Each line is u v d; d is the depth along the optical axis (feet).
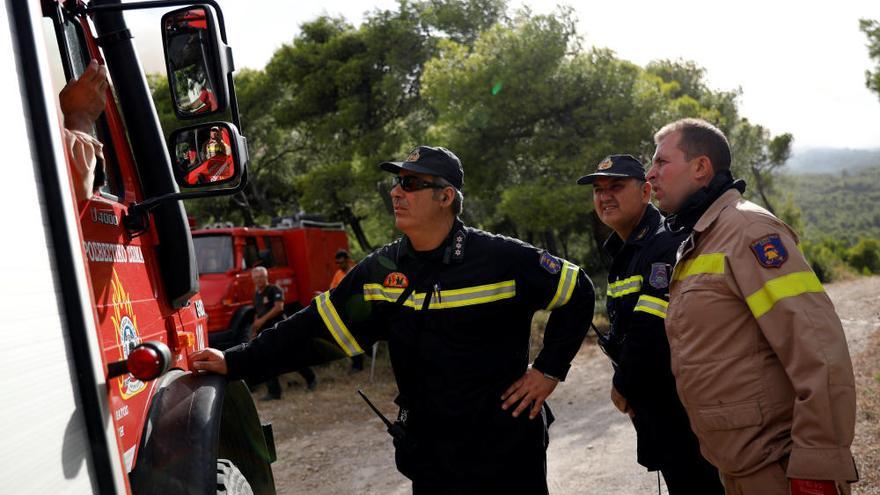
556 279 8.48
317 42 90.68
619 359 10.37
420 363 8.45
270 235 40.24
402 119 83.10
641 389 9.73
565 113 49.73
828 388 6.55
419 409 8.54
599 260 98.02
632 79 49.16
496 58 50.19
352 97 83.15
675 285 8.12
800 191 581.53
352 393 32.04
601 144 45.91
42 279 4.55
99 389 4.86
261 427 9.50
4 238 4.19
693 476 9.60
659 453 9.82
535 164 52.06
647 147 48.16
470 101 50.47
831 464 6.48
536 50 48.26
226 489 7.45
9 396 3.99
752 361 7.32
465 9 80.89
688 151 8.39
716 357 7.47
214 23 7.50
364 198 81.56
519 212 47.73
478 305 8.30
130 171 8.36
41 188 4.78
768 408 7.23
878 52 40.65
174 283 8.39
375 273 8.68
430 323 8.38
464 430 8.34
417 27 81.82
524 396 8.47
